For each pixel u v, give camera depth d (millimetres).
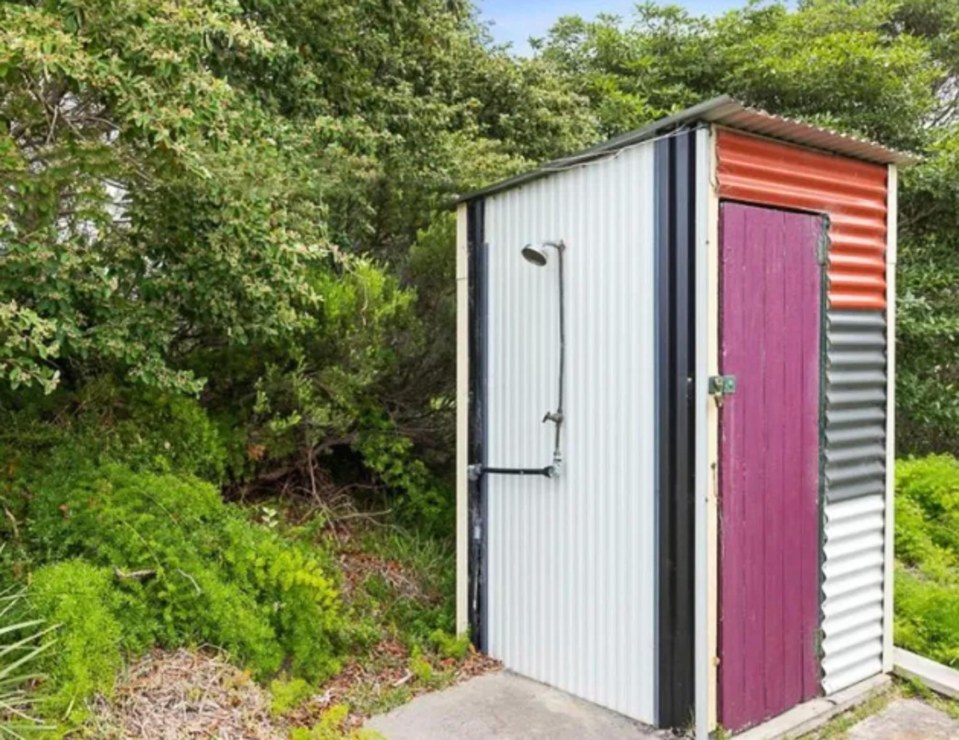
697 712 2650
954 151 7188
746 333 2742
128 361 3201
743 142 2732
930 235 7586
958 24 9109
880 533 3281
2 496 3041
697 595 2656
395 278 4660
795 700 2936
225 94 2883
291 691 2859
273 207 3428
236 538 3189
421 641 3564
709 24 9305
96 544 2893
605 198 2971
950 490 5410
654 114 8633
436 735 2799
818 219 2982
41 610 2535
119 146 2990
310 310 4102
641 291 2844
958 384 7340
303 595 3166
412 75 5551
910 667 3320
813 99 8266
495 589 3484
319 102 4547
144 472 3297
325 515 4340
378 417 4555
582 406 3082
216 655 2883
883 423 3289
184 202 3203
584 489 3078
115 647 2602
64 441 3324
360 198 4727
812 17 8586
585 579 3074
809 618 2984
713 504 2652
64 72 2537
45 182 2777
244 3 4090
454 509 4652
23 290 2859
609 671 2982
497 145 6051
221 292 3439
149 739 2414
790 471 2908
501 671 3375
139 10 2662
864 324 3189
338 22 4652
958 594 3975
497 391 3469
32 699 2322
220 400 4195
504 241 3424
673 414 2730
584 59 9922
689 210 2670
